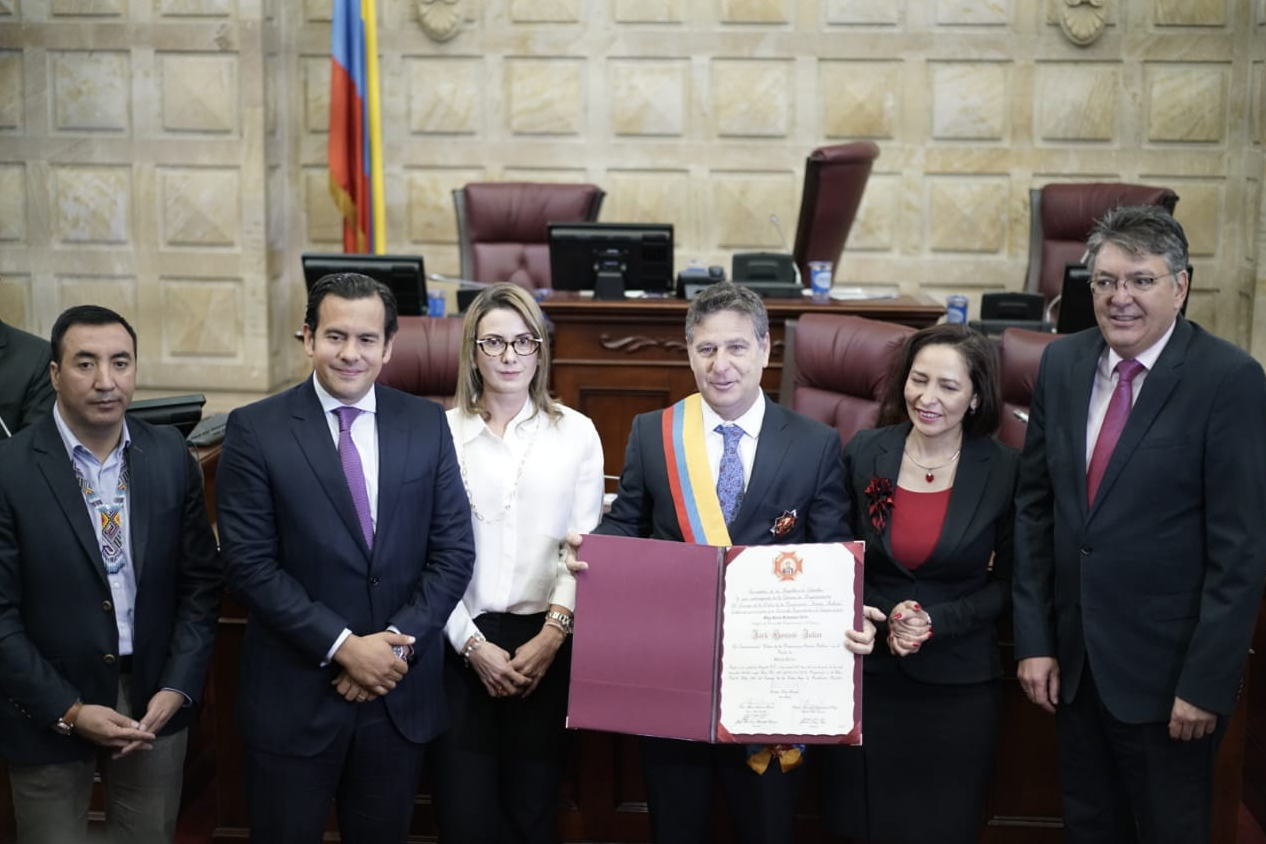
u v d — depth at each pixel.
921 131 7.08
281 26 7.10
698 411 2.59
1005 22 6.93
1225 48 6.89
